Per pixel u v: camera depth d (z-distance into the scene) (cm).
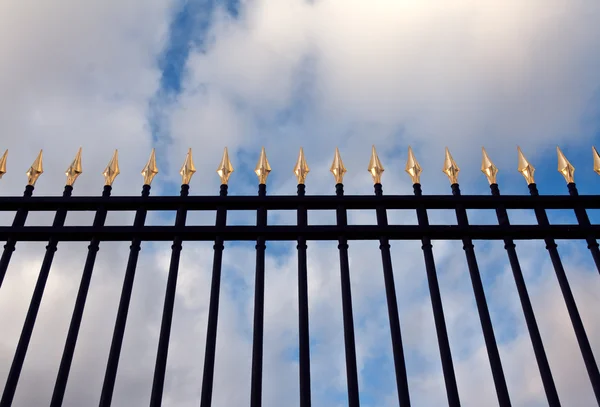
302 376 335
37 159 420
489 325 354
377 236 397
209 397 325
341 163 429
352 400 327
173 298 362
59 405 321
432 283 373
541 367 340
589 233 394
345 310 361
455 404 327
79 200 397
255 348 344
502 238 402
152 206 403
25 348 340
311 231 391
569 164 430
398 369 339
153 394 322
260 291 366
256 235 392
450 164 430
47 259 373
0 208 394
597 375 335
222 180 420
